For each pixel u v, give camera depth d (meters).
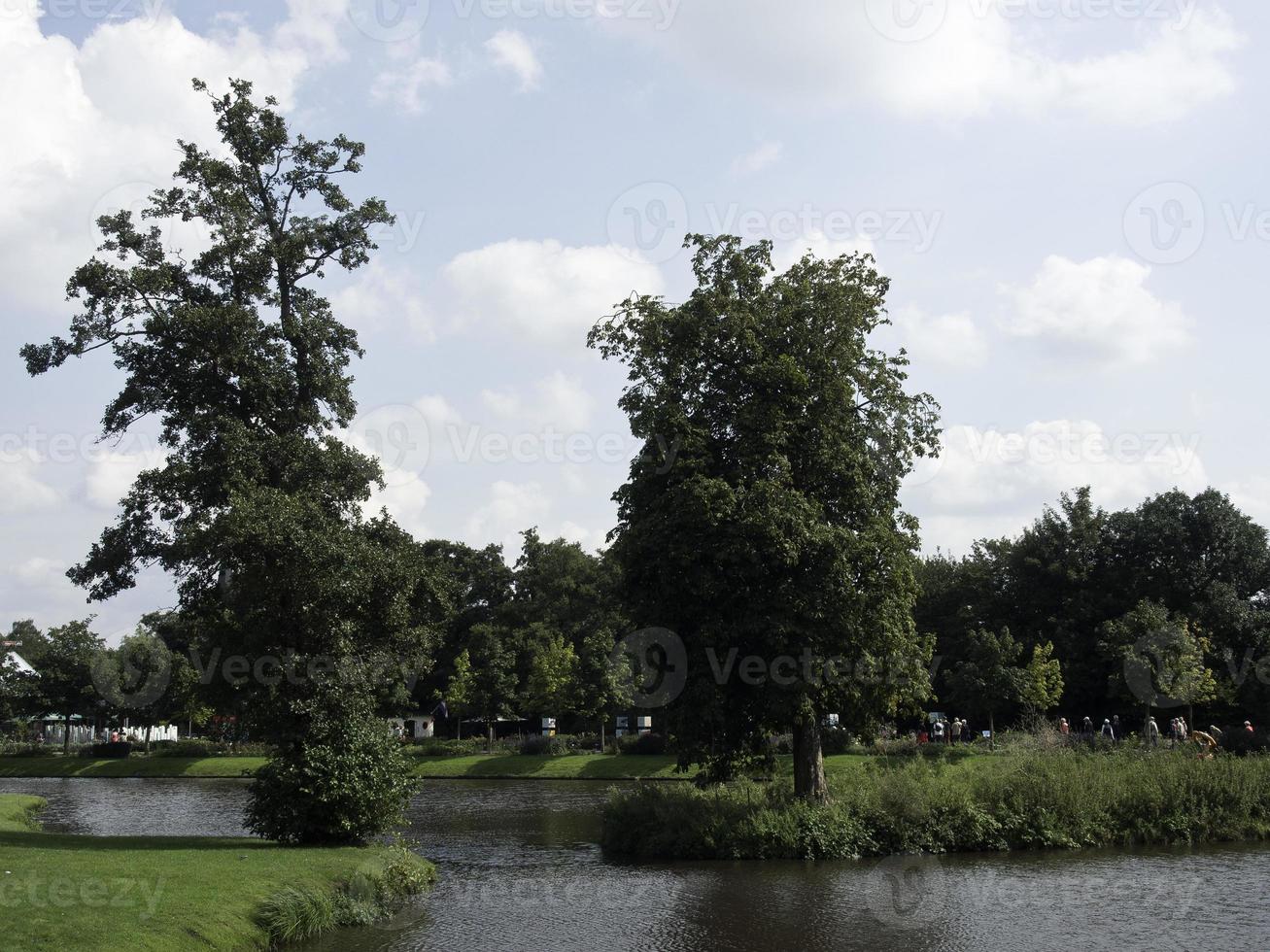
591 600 77.00
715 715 24.80
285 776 21.45
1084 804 24.89
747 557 24.81
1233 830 25.34
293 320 28.75
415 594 25.89
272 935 14.32
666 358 27.92
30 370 27.14
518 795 43.31
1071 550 62.62
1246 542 59.53
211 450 26.97
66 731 72.50
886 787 24.78
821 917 16.84
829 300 28.00
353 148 30.02
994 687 50.84
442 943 14.85
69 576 27.61
